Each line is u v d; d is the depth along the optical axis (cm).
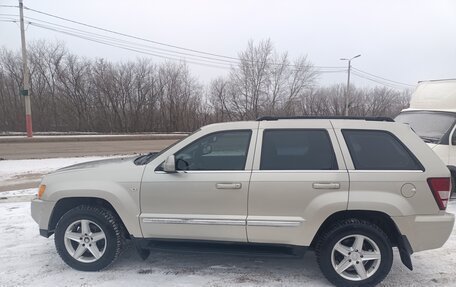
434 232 311
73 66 3794
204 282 337
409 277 348
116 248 358
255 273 358
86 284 330
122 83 3909
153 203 343
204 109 4284
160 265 378
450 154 649
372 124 335
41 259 392
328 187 314
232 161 340
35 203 374
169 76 4100
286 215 322
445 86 759
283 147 336
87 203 371
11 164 1188
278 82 3994
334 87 5012
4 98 3606
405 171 315
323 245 323
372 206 310
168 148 359
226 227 331
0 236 466
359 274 322
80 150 1692
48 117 3597
